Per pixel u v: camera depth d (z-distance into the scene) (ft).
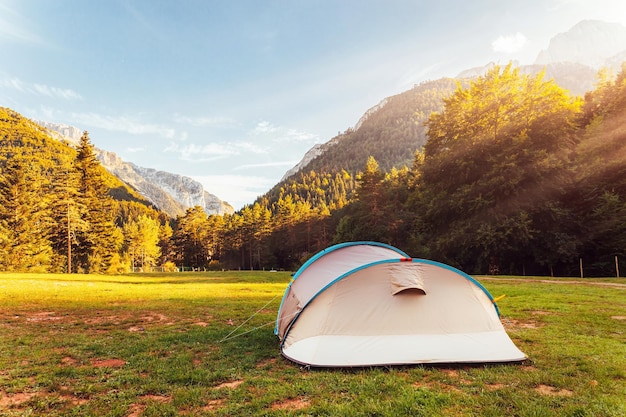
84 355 22.56
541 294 45.80
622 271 80.53
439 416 13.08
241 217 296.51
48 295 54.60
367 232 142.00
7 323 33.22
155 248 258.16
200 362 21.07
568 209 86.43
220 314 37.99
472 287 22.54
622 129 85.87
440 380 17.11
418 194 122.93
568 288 51.98
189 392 15.92
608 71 141.28
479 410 13.67
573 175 87.92
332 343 20.38
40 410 14.47
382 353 19.81
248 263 276.62
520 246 89.86
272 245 254.68
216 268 269.03
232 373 18.81
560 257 85.97
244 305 45.01
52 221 131.75
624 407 13.62
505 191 88.33
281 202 289.12
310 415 13.42
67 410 14.35
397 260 22.27
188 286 77.51
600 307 35.14
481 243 88.89
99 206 148.66
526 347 22.45
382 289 21.76
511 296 45.11
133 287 73.82
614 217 80.33
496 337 21.09
